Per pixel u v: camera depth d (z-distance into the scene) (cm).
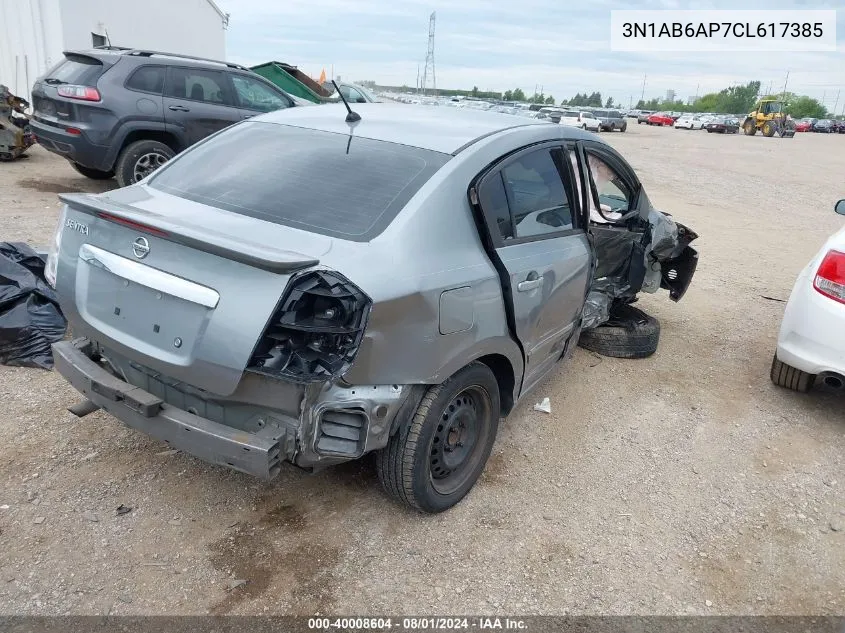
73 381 288
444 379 284
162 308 252
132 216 253
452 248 288
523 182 344
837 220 1301
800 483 385
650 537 327
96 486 318
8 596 254
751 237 1069
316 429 247
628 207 507
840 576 312
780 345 456
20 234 667
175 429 256
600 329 537
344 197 289
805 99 12094
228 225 274
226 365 235
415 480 292
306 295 232
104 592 260
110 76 793
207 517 306
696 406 468
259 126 364
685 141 3666
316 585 275
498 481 357
